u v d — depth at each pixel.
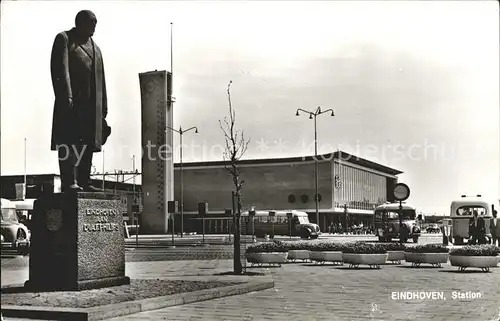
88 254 13.32
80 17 14.34
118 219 14.17
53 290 13.06
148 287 13.80
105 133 15.09
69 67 14.18
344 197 84.38
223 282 15.02
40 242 13.31
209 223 76.31
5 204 35.22
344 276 18.12
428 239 53.34
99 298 11.96
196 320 10.24
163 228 68.38
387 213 42.78
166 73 66.69
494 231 33.28
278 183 85.50
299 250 24.55
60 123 14.09
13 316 10.63
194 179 89.06
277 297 13.22
